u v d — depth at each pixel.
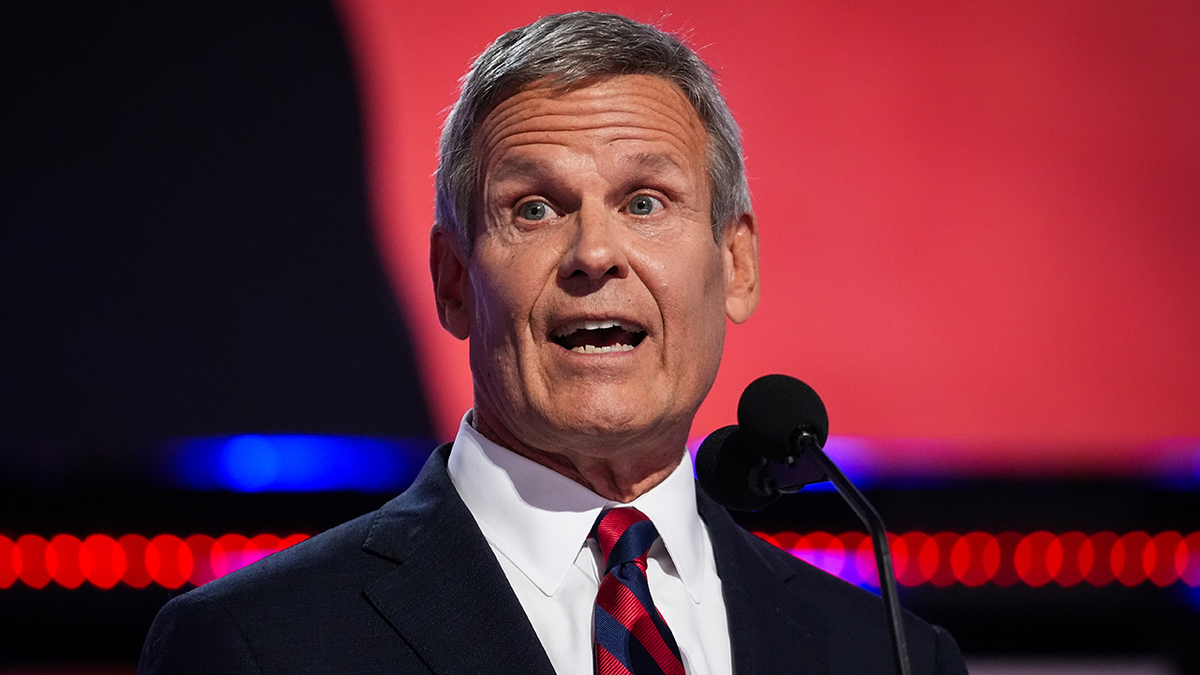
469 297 5.43
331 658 4.62
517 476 5.18
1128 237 13.26
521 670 4.69
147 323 12.71
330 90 12.52
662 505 5.32
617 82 5.13
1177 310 13.30
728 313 5.70
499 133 5.14
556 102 5.07
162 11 12.54
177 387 12.73
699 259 5.11
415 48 12.43
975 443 13.20
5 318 12.73
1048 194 13.15
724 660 5.21
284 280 12.59
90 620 13.25
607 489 5.28
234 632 4.60
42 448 12.81
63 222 12.73
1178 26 13.19
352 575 4.90
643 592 4.96
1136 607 14.00
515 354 4.98
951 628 14.08
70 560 13.20
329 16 12.47
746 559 5.61
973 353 13.15
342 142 12.54
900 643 4.02
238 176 12.60
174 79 12.59
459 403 12.54
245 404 12.68
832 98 12.79
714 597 5.40
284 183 12.55
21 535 13.20
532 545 5.11
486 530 5.18
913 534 13.89
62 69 12.62
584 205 4.96
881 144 12.95
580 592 5.08
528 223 5.05
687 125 5.27
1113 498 13.68
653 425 4.98
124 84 12.61
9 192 12.68
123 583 13.22
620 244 4.96
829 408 12.95
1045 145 13.12
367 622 4.75
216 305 12.65
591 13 5.28
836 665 5.41
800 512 14.16
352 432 12.59
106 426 12.77
